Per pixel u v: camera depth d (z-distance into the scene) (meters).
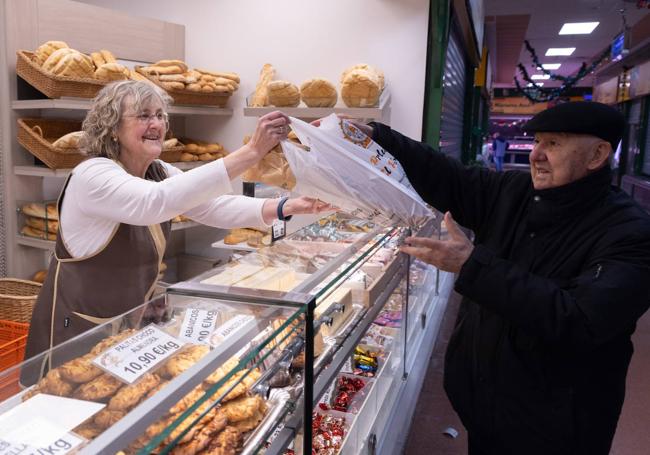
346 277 1.54
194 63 4.12
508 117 21.16
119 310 1.83
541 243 1.51
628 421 2.99
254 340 1.06
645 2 6.46
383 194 1.48
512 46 11.38
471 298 1.34
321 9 3.72
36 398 0.88
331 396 1.86
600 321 1.23
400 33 3.56
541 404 1.49
